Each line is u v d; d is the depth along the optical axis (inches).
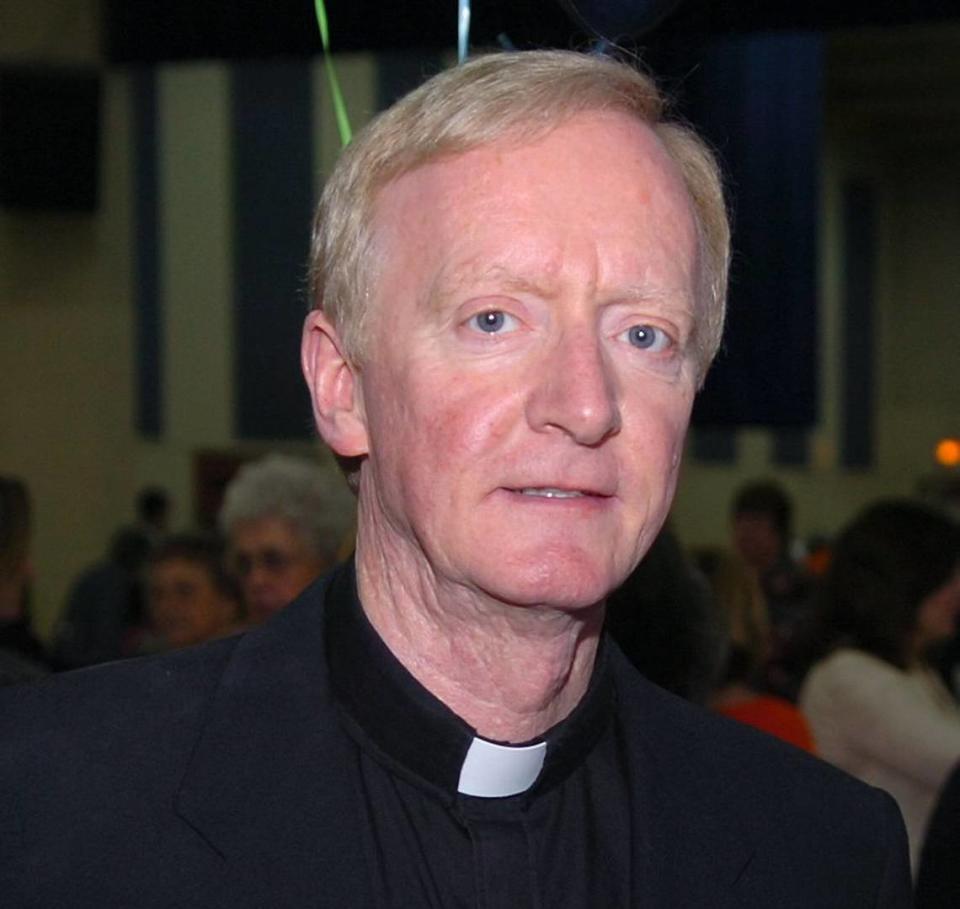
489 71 52.3
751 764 61.9
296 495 125.6
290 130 429.1
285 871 51.8
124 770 52.7
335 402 55.7
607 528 51.0
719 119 162.1
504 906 53.5
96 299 335.9
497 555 50.0
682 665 91.0
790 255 167.9
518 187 50.4
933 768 116.9
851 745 120.9
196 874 51.0
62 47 252.8
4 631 115.6
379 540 55.4
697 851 57.9
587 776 58.7
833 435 708.7
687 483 654.5
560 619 52.5
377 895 52.1
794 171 166.4
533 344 50.4
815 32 116.6
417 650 54.7
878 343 738.2
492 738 55.1
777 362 168.7
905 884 61.6
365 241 52.8
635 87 53.3
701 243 54.7
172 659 57.4
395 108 52.9
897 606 122.9
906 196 755.4
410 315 51.3
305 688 56.3
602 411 48.9
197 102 438.3
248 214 436.1
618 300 50.9
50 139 282.7
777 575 275.1
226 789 52.8
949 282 751.7
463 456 50.1
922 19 114.8
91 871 50.2
